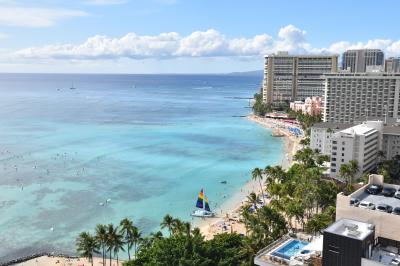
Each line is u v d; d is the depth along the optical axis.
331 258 68.75
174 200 199.00
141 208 187.12
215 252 97.69
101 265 134.50
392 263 67.38
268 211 122.31
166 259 93.00
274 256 79.31
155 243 104.69
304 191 156.75
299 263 73.88
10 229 160.12
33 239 152.38
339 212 85.44
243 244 109.00
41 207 184.62
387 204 87.38
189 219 174.38
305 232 123.00
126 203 193.25
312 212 165.00
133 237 123.62
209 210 179.12
